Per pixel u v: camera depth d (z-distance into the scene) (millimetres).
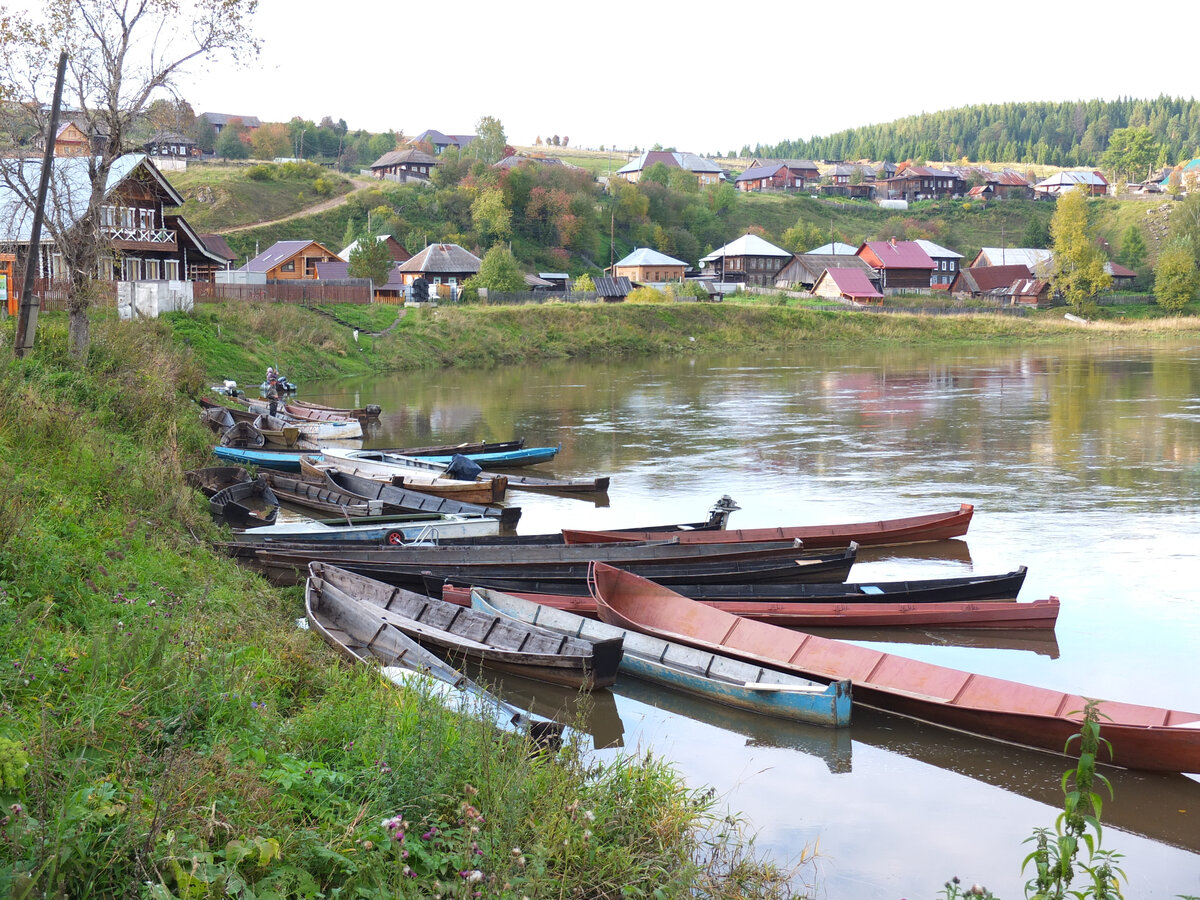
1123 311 109125
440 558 16766
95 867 5145
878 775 10547
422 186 135750
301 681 9773
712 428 36375
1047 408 40688
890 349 78688
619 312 78562
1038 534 20656
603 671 12188
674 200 147750
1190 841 9266
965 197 188625
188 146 155500
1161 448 30547
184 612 10609
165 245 49938
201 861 5309
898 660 12305
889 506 23469
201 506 18156
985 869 8672
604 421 38406
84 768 5996
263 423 32375
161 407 23094
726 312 84000
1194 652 14125
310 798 6695
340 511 21547
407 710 8469
